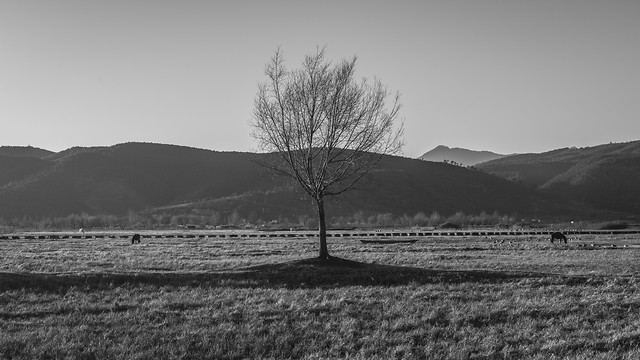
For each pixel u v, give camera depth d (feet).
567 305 72.74
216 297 77.46
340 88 109.29
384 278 93.91
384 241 193.26
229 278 92.68
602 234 260.62
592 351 54.54
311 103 108.37
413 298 77.51
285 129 109.40
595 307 71.97
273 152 114.11
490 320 66.54
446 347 55.83
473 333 60.75
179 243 188.65
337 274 96.07
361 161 114.21
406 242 191.72
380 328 62.49
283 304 73.10
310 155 108.17
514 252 149.89
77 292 79.66
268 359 52.47
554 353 54.08
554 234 191.62
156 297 77.82
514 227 360.48
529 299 76.79
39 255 133.28
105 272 93.50
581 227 368.48
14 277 85.20
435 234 246.27
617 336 58.39
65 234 260.21
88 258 126.82
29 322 63.82
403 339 58.34
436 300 76.89
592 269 106.63
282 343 57.00
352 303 74.28
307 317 67.10
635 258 130.93
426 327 63.05
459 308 71.56
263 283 89.71
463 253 144.05
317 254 135.23
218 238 220.02
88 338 57.98
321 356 53.52
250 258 127.44
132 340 57.41
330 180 110.11
